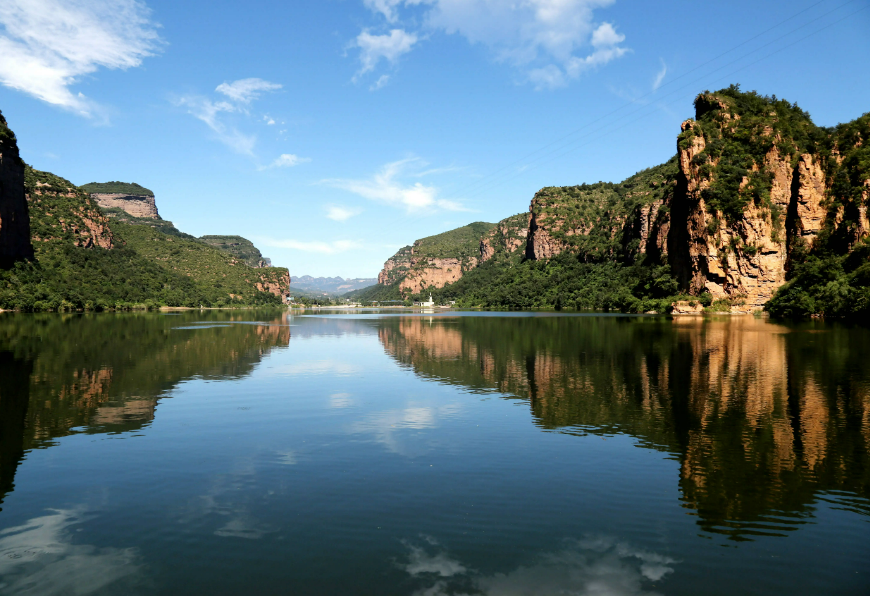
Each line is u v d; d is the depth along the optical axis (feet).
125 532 49.62
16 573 42.75
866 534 49.32
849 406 97.71
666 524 51.24
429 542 47.73
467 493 58.39
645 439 77.92
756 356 166.91
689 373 135.23
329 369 150.71
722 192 510.17
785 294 442.50
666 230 614.34
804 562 44.62
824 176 495.00
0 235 556.92
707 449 73.00
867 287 346.74
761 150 521.24
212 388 120.26
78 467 66.64
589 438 78.59
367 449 74.02
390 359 174.81
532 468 66.03
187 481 62.13
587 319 431.43
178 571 43.01
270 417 92.58
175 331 290.76
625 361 159.74
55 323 344.08
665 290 560.61
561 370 143.23
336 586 41.06
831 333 251.19
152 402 104.99
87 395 110.93
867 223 448.24
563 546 47.16
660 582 41.68
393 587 40.86
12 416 92.53
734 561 44.80
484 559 44.96
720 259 507.30
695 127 555.28
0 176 556.51
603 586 41.09
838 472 64.13
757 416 90.68
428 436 80.28
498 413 94.84
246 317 544.21
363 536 48.78
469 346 214.90
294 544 47.26
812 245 485.56
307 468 66.28
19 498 57.26
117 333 266.16
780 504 55.52
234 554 45.60
